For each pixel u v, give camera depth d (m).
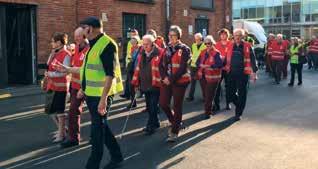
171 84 8.13
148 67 8.88
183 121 10.14
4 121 10.24
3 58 15.37
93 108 6.12
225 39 11.42
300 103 12.97
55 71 7.95
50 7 16.56
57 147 7.91
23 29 16.45
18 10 16.45
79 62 7.62
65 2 17.11
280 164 6.79
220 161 6.95
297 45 18.16
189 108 12.05
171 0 22.59
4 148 7.86
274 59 18.66
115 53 6.04
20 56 16.61
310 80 20.58
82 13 17.81
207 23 25.86
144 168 6.62
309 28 55.94
